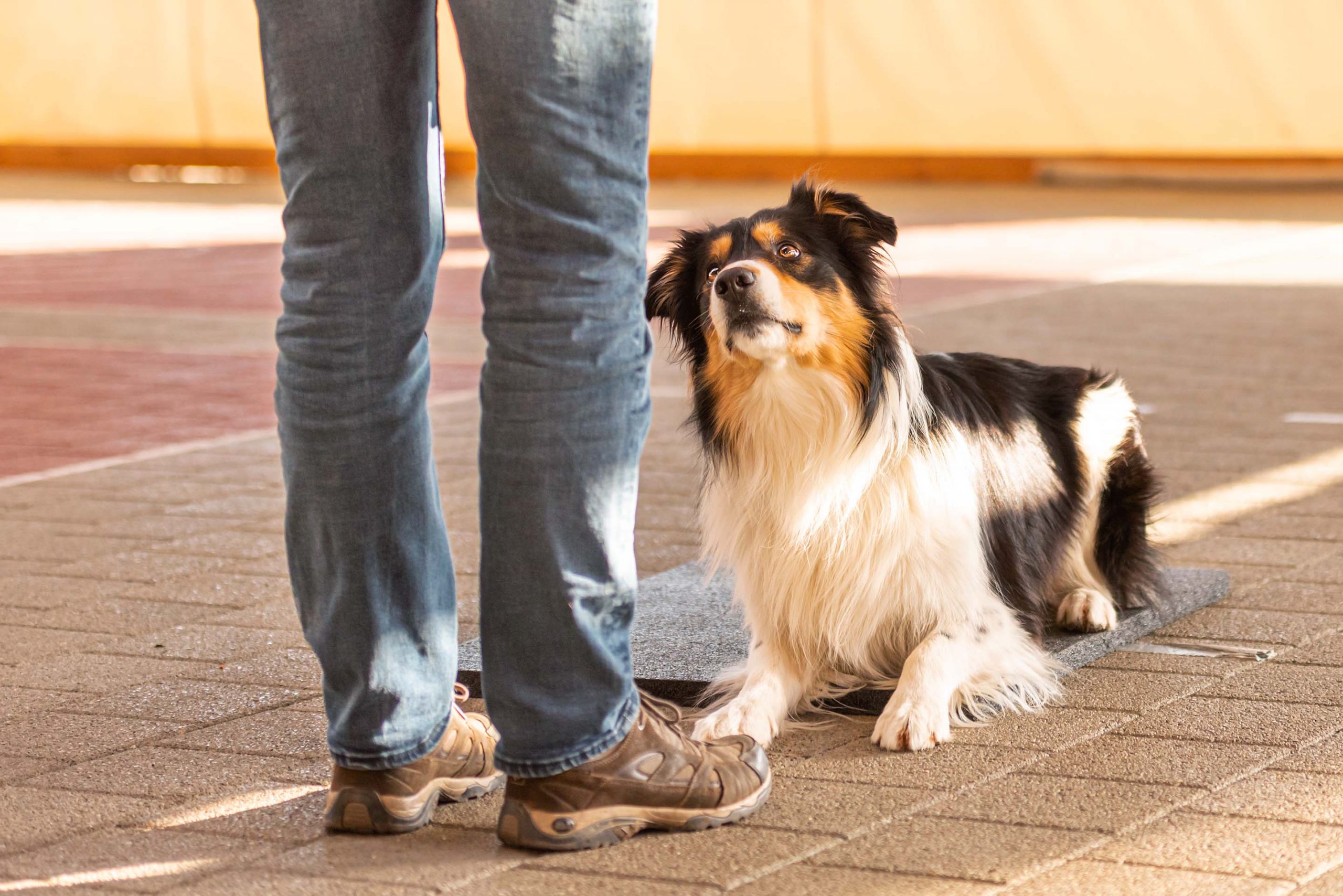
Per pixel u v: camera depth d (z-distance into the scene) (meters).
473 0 2.18
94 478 5.89
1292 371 7.40
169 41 20.84
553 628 2.39
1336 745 2.96
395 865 2.50
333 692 2.58
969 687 3.31
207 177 21.20
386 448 2.45
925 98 18.08
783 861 2.48
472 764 2.75
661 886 2.38
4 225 16.48
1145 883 2.35
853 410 3.33
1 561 4.73
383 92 2.33
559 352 2.30
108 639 3.93
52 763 3.05
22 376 8.20
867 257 3.42
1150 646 3.72
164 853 2.58
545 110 2.21
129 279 12.35
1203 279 10.96
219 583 4.47
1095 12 17.14
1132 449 4.08
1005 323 9.05
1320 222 14.37
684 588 4.27
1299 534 4.68
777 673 3.38
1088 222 14.99
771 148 18.94
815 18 18.38
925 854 2.49
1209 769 2.86
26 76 21.56
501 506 2.36
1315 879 2.34
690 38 18.95
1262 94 16.61
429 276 2.47
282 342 2.45
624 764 2.53
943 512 3.35
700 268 3.49
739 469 3.47
